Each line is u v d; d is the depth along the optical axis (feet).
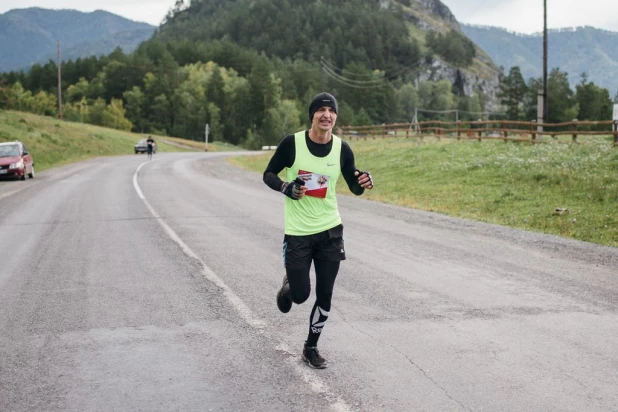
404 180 75.92
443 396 13.98
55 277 27.07
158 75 518.37
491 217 49.29
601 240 38.55
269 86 494.59
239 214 49.19
